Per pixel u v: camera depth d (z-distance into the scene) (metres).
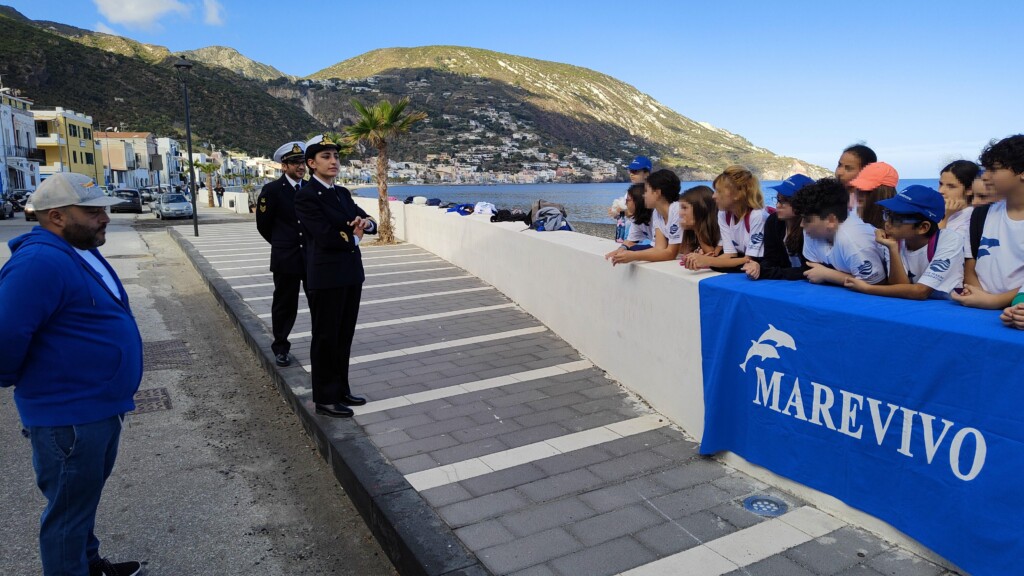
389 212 14.69
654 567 2.64
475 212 12.01
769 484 3.33
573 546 2.80
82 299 2.42
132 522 3.42
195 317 8.36
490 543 2.84
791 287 3.36
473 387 5.02
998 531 2.22
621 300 4.98
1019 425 2.14
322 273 4.14
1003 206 2.68
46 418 2.38
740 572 2.58
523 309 7.76
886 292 2.98
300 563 3.07
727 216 4.00
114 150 81.38
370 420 4.35
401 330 6.84
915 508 2.54
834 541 2.75
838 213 3.10
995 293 2.65
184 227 21.09
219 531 3.35
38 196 2.38
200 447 4.41
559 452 3.81
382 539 3.15
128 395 2.60
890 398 2.61
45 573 2.50
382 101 14.38
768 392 3.26
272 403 5.27
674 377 4.20
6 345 2.20
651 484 3.38
